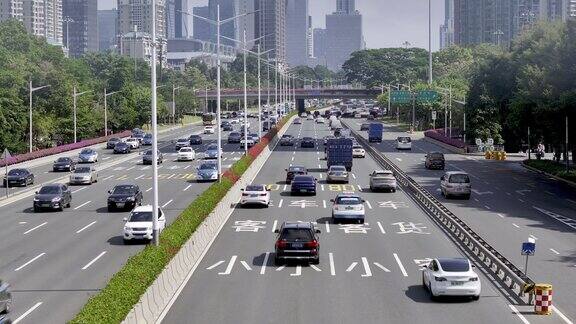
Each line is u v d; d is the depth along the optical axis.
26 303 32.44
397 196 70.31
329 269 39.53
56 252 44.16
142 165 103.25
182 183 80.81
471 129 131.38
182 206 62.62
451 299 33.34
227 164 100.19
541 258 42.81
